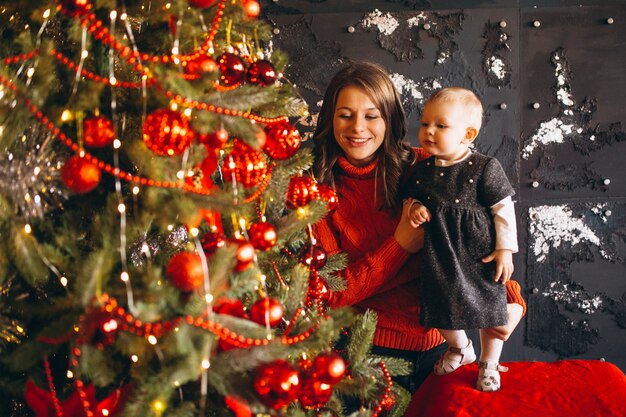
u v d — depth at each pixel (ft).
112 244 2.99
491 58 7.02
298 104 3.76
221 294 3.10
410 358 5.23
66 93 3.10
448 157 4.89
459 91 4.84
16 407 3.60
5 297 3.22
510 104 7.07
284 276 4.02
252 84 3.38
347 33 7.01
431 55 7.04
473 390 4.50
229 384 2.97
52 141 3.01
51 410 3.09
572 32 7.00
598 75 7.06
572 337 7.29
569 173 7.14
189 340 2.79
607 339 7.29
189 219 2.86
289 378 2.94
